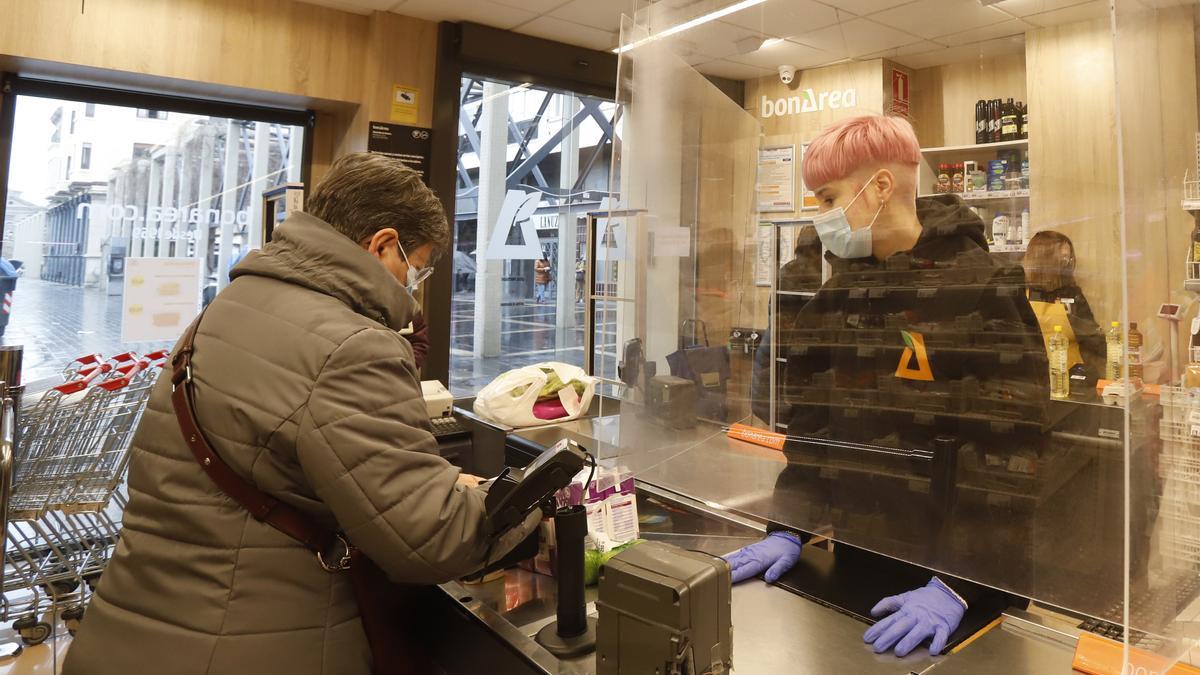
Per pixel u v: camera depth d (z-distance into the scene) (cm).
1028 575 76
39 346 319
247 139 371
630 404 121
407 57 366
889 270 83
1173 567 62
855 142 82
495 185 416
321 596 100
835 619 105
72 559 264
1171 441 61
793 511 98
